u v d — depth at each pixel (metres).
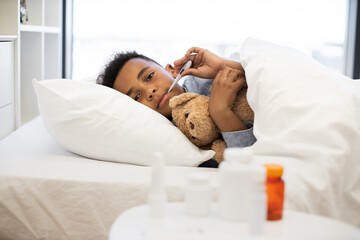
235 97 1.20
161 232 0.71
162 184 0.77
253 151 1.05
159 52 2.78
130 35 2.76
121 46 2.76
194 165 1.21
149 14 2.75
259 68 1.13
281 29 2.77
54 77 2.56
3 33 1.77
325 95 1.04
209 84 1.42
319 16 2.76
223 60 1.34
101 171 1.12
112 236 0.70
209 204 0.78
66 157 1.26
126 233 0.71
